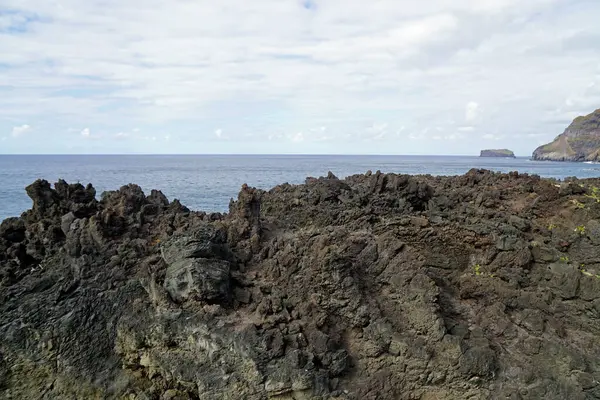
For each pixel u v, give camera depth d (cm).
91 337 1356
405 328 1420
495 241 1695
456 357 1343
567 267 1623
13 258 1522
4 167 15912
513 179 2309
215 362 1236
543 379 1367
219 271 1349
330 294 1413
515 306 1586
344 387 1284
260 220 1745
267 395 1200
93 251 1505
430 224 1734
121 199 1741
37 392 1331
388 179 1975
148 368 1320
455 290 1638
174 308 1312
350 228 1692
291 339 1272
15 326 1359
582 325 1547
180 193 6328
